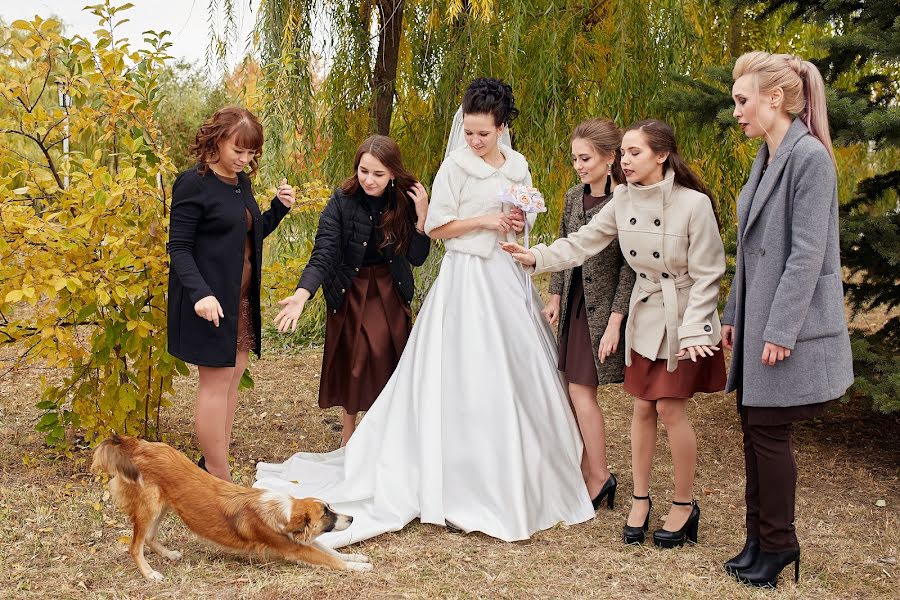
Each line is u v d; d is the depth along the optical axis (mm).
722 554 3582
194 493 3219
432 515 3754
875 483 4621
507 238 4223
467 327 3990
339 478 4191
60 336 4168
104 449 3189
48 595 3014
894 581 3340
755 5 6207
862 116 4625
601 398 6410
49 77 4566
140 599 3002
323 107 7145
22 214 3951
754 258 3191
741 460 5016
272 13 6574
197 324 3812
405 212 4406
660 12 6418
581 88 6500
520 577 3273
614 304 3887
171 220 3803
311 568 3277
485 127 4078
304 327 8078
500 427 3814
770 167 3123
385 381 4508
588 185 4219
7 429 5109
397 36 7156
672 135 3562
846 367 3139
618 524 3945
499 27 6457
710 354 3445
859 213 5344
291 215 7230
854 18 5250
